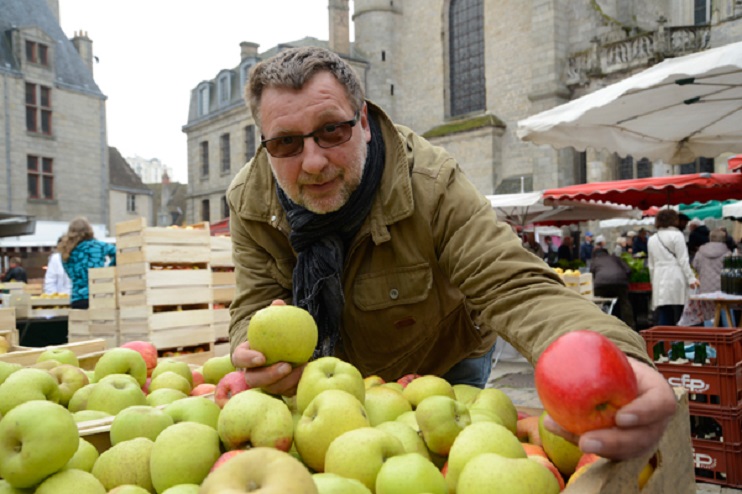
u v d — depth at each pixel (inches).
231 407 58.2
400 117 1481.3
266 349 65.6
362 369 100.0
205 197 1756.9
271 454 41.2
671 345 180.9
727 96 206.7
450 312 92.0
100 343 129.7
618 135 250.4
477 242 75.1
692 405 174.2
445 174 82.1
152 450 55.9
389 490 48.0
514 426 68.9
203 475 54.4
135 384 78.9
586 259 802.8
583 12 1120.2
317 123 72.5
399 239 84.4
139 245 229.8
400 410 67.2
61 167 1328.7
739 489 166.6
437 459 60.9
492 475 46.9
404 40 1477.6
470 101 1352.1
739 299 275.1
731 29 829.8
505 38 1250.0
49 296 404.8
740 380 173.8
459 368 104.2
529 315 62.0
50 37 1320.1
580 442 42.6
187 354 235.3
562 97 1131.3
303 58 73.7
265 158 91.7
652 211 658.2
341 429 56.9
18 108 1257.4
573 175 1125.7
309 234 84.2
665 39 975.6
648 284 484.4
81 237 290.0
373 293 88.6
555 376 44.5
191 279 241.6
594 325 55.5
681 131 249.6
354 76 77.2
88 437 62.9
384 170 84.0
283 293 96.9
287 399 73.9
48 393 74.9
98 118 1402.6
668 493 50.1
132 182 1822.1
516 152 1222.9
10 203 1232.8
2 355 114.1
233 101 1628.9
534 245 602.2
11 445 51.8
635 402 42.5
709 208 645.3
